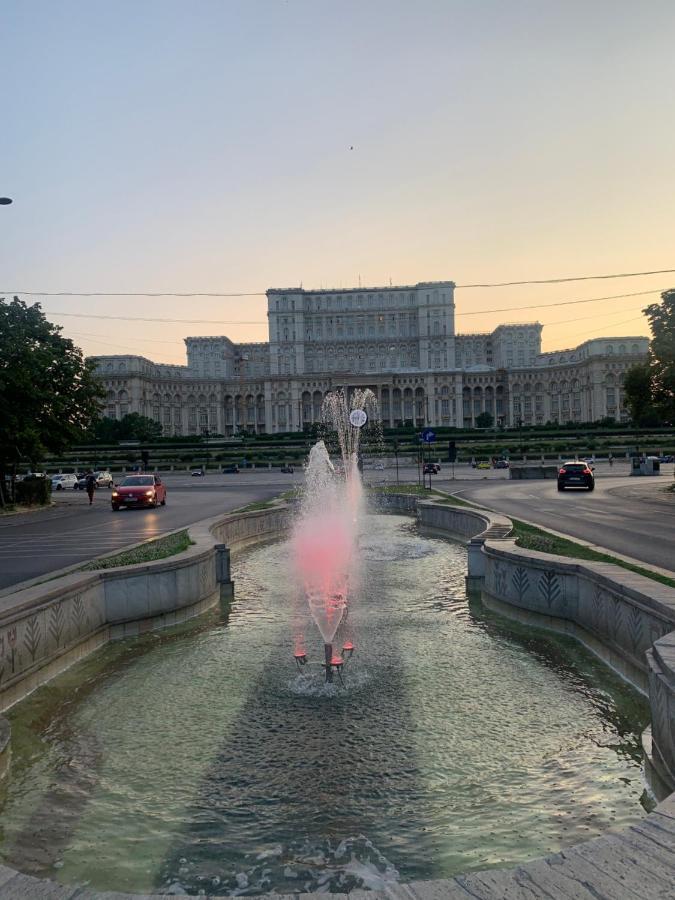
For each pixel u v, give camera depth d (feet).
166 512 100.99
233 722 23.32
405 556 59.93
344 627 36.11
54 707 25.40
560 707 24.12
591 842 10.43
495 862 15.02
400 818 16.98
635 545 50.80
